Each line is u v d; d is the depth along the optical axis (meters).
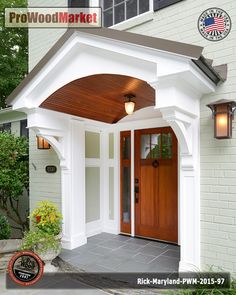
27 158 5.92
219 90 3.00
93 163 5.20
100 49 2.97
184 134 2.89
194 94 3.00
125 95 3.75
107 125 5.21
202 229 3.05
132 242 4.64
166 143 4.66
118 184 5.20
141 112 4.65
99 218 5.32
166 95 2.61
